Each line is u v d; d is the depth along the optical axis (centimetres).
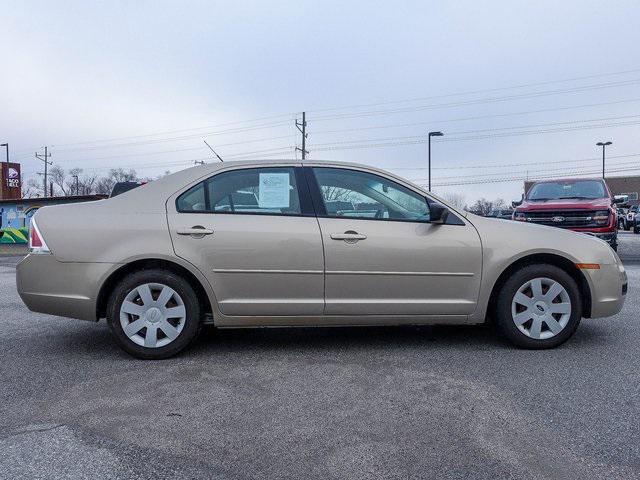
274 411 336
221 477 259
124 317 439
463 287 460
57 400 354
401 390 371
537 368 417
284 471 264
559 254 467
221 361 441
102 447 288
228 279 443
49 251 437
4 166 3691
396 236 453
